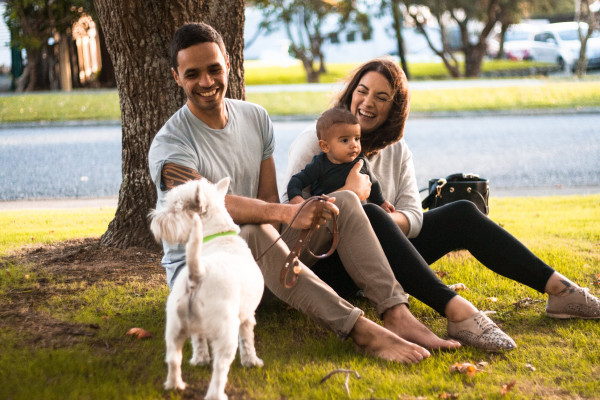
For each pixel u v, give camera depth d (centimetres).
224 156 382
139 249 532
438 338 365
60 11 2247
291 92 2156
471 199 527
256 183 405
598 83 2230
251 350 341
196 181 322
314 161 418
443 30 2994
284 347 374
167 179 359
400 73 432
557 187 970
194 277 283
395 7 2891
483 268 529
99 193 963
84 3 2162
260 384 323
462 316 372
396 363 349
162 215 304
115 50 523
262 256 358
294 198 397
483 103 1952
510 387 322
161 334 382
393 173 452
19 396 299
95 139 1514
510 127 1612
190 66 357
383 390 316
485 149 1313
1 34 2558
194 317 284
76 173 1122
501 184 998
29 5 2217
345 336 357
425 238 422
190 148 370
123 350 357
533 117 1794
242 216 358
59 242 587
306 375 334
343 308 357
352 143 411
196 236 279
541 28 3322
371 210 386
